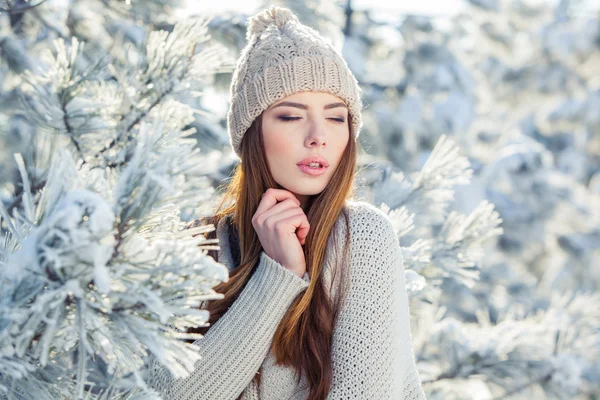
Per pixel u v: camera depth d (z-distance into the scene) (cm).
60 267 93
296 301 148
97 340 98
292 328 147
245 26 310
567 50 965
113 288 97
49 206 96
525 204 836
